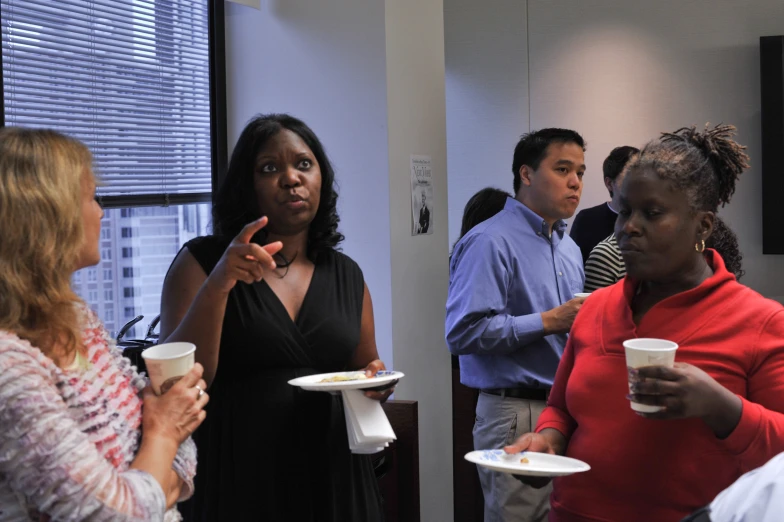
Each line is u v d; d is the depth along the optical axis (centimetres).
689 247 149
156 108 320
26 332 116
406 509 279
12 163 117
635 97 533
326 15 325
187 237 340
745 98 514
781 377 140
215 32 342
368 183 322
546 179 273
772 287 514
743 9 510
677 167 146
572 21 543
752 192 515
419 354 346
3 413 109
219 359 191
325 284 202
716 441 142
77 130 286
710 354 145
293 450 187
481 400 277
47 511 111
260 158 195
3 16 258
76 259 124
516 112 560
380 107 319
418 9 346
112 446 122
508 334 255
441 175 369
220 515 186
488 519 270
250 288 190
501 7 557
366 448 184
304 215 195
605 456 152
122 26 303
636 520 148
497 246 266
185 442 140
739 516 76
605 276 284
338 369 201
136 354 273
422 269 351
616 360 155
